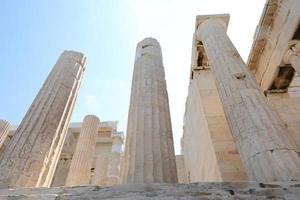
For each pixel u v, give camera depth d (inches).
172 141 277.0
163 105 313.9
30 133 270.5
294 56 418.3
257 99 287.4
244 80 316.8
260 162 226.5
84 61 410.9
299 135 430.3
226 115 299.6
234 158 370.0
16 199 188.1
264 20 465.1
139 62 390.6
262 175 218.1
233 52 374.6
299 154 236.7
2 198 190.9
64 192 193.5
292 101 491.8
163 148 258.7
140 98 318.7
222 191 181.2
